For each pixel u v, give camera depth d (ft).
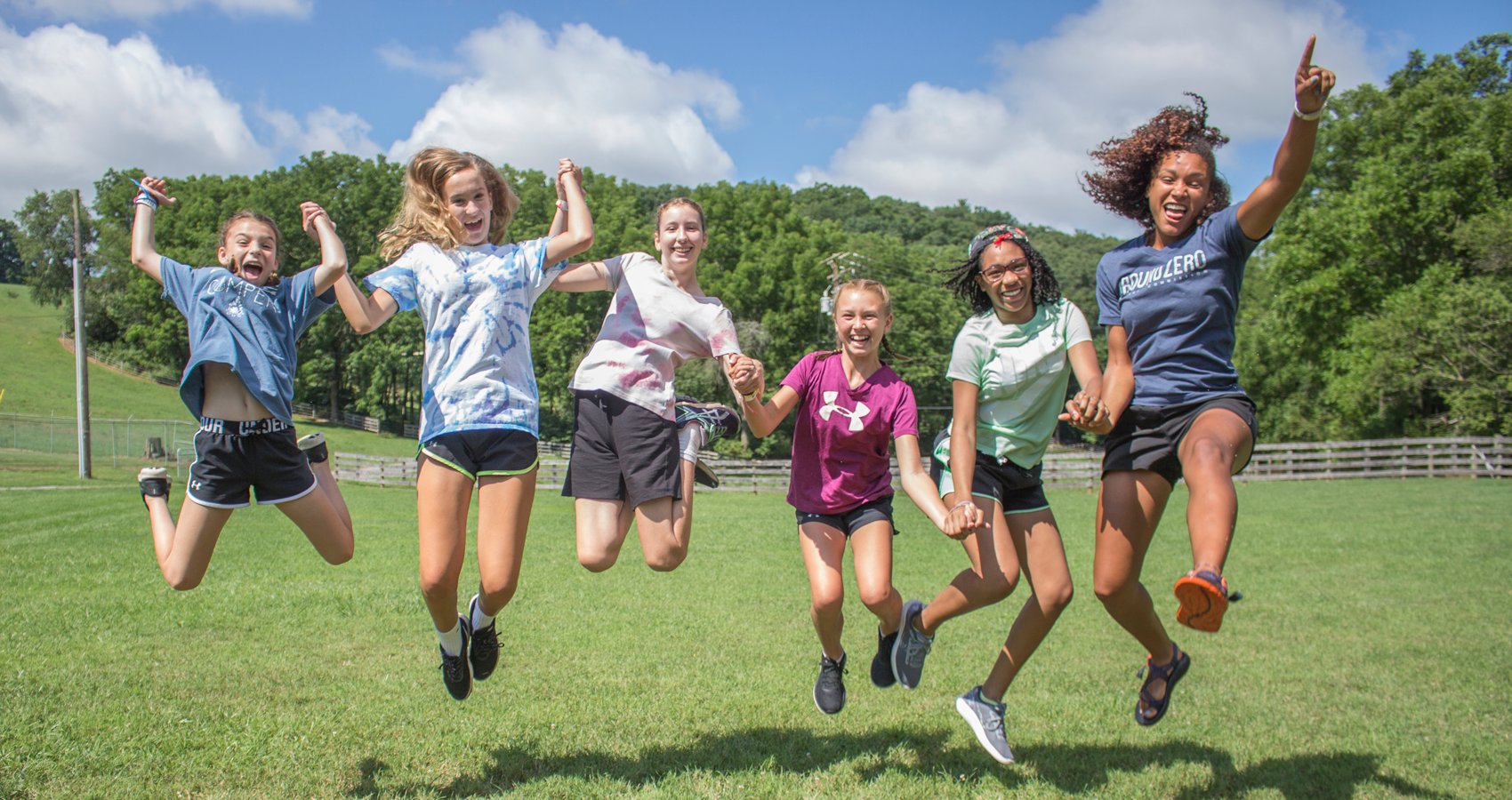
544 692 17.34
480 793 12.16
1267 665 20.22
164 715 14.78
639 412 13.10
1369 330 112.57
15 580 27.91
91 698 15.69
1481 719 16.22
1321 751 14.47
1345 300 123.95
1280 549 39.27
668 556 13.08
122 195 233.76
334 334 216.13
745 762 13.60
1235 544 41.19
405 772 12.84
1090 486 88.69
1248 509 57.93
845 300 13.67
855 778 13.01
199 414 12.89
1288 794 12.69
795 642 22.34
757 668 19.58
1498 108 118.93
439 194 12.76
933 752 14.29
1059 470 91.71
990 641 22.70
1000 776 13.20
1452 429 114.11
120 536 39.60
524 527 12.42
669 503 13.21
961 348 13.21
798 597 28.73
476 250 12.64
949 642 22.61
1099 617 26.08
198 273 13.03
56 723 14.20
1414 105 125.29
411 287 12.57
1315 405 142.92
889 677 14.26
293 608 24.43
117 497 63.36
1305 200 135.95
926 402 192.34
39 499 61.26
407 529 48.14
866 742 14.69
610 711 16.12
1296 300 128.36
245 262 13.05
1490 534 42.98
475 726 14.97
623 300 13.61
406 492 89.15
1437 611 26.18
